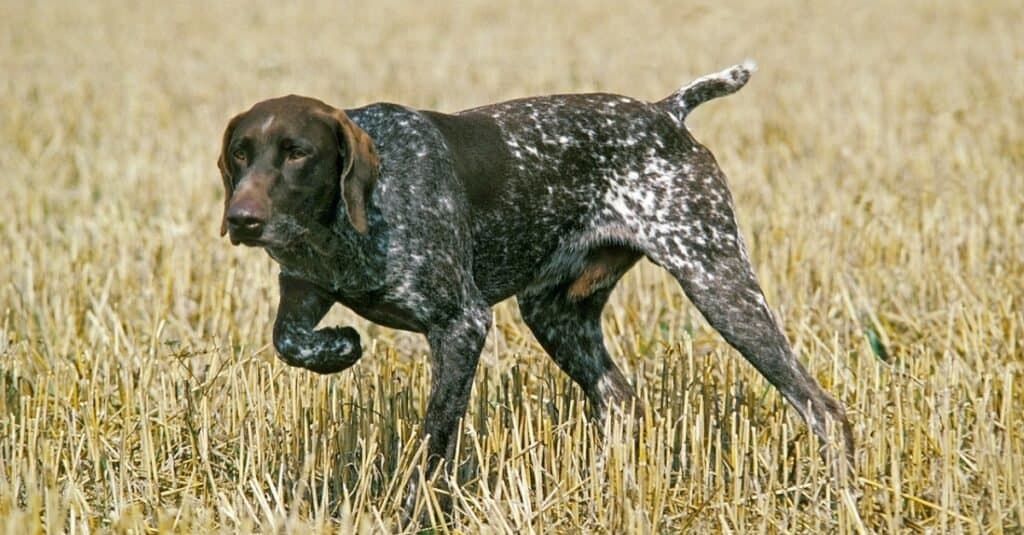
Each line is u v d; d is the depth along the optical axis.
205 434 7.84
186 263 11.59
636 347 10.16
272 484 7.13
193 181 15.53
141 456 7.97
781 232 12.36
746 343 8.19
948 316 10.30
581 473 7.75
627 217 8.34
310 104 7.09
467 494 7.30
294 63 27.69
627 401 8.71
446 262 7.52
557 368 9.42
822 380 9.19
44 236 13.62
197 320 11.08
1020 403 8.39
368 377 8.70
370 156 7.07
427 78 24.94
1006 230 12.38
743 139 17.73
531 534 6.81
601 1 38.62
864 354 9.32
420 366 9.06
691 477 7.49
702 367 8.88
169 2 40.66
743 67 8.80
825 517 7.15
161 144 18.34
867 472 7.52
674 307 11.14
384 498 7.23
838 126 18.38
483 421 8.35
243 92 23.52
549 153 8.19
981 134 17.33
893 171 15.39
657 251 8.29
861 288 11.04
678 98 8.74
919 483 7.46
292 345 7.39
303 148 6.94
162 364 9.41
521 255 8.19
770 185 14.91
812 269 11.52
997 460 7.20
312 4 39.91
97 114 21.08
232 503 7.34
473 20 35.50
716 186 8.40
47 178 16.39
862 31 30.41
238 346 10.08
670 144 8.45
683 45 29.05
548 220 8.21
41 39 31.67
